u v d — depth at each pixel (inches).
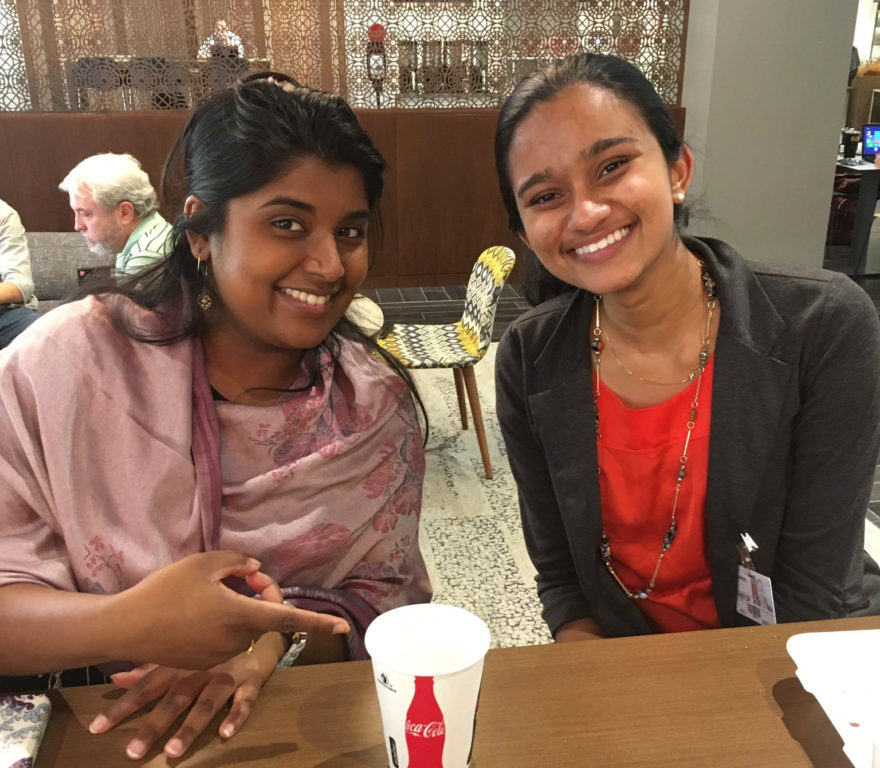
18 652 32.4
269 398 42.8
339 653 43.6
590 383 48.1
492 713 32.9
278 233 35.4
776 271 46.6
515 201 44.7
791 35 183.0
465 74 201.0
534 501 53.4
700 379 46.3
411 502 46.3
